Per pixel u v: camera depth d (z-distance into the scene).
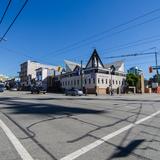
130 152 5.98
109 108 16.81
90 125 9.80
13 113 13.69
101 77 68.00
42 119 11.35
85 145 6.63
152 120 11.40
